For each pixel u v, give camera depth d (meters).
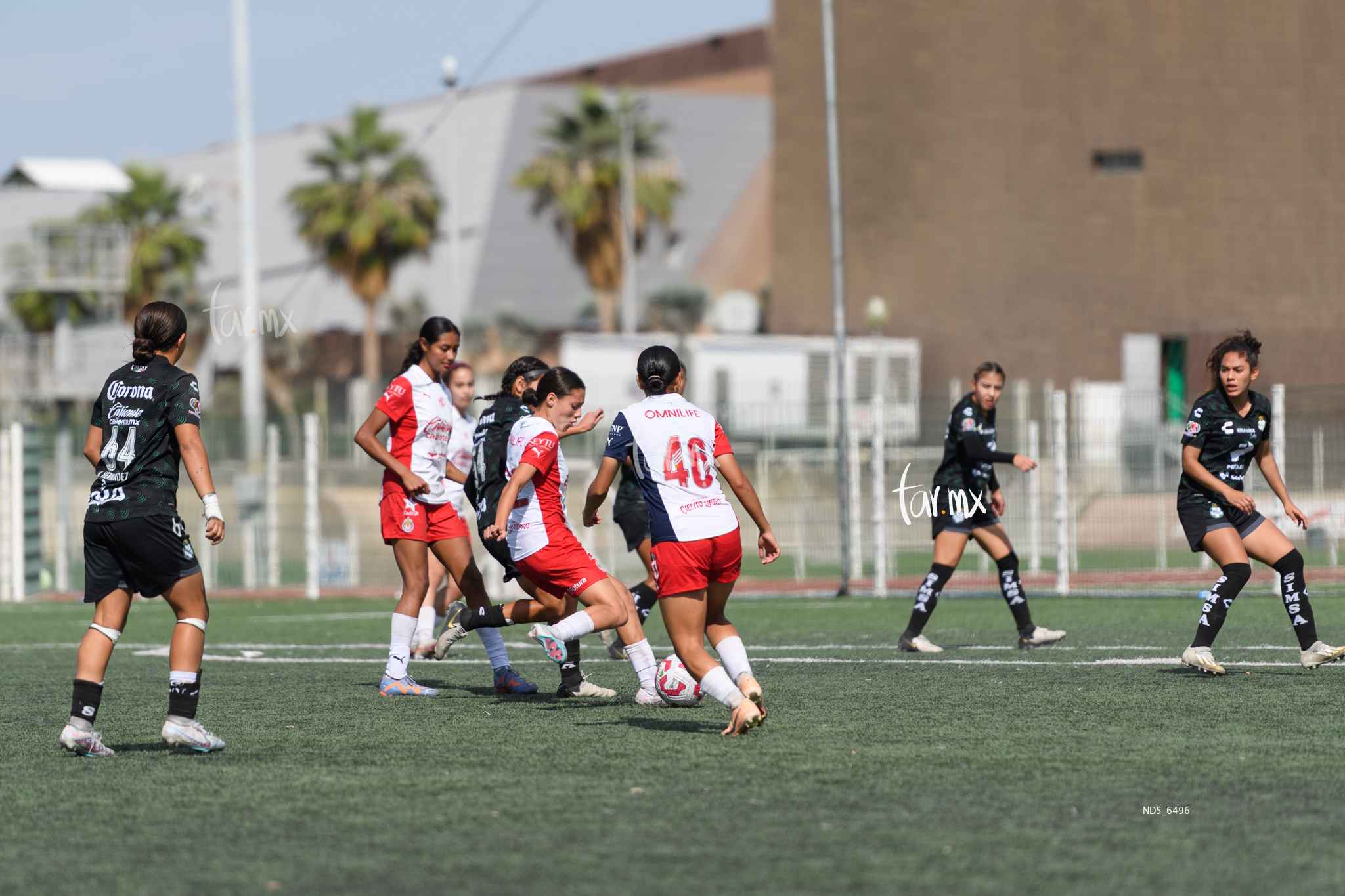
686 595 20.70
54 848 14.50
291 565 66.62
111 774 18.45
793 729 21.27
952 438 32.62
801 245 146.88
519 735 21.12
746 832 14.81
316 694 26.50
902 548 62.22
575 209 176.12
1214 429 26.61
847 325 142.38
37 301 160.38
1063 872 13.14
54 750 20.44
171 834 15.05
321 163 175.88
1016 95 133.25
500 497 25.14
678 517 20.56
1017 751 19.20
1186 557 55.56
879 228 140.88
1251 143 123.38
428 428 26.33
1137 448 57.12
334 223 173.75
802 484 63.16
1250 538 27.05
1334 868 13.21
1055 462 49.34
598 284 182.00
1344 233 120.19
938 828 14.87
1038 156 132.25
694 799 16.44
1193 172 125.50
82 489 75.88
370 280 177.75
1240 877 12.93
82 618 48.53
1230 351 26.42
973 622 40.56
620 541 62.44
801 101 147.00
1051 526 58.53
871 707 23.50
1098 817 15.32
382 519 26.64
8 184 81.69
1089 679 26.77
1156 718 21.83
